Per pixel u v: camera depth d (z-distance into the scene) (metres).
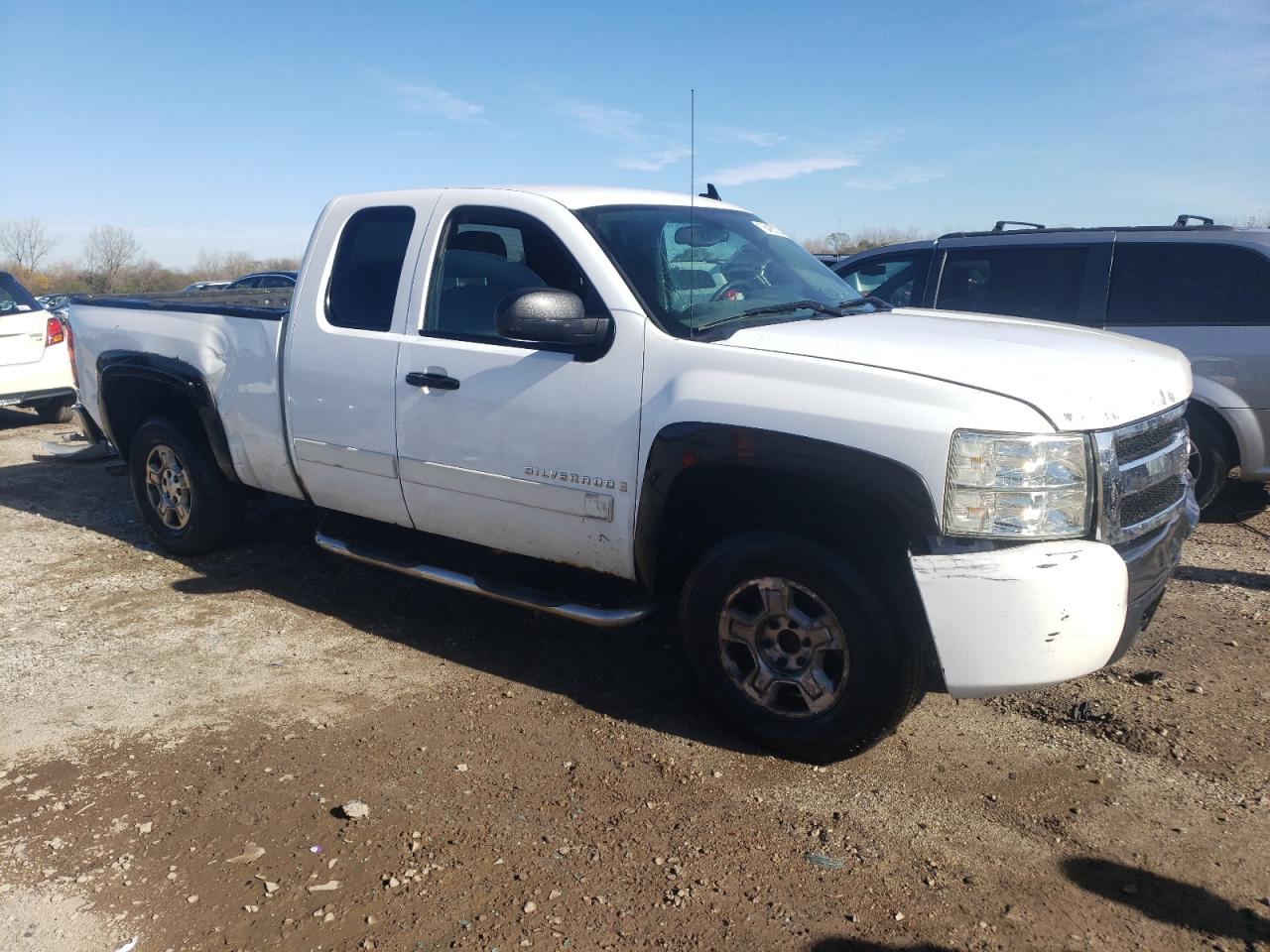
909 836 3.06
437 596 5.19
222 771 3.47
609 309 3.75
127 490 7.55
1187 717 3.79
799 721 3.45
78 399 6.23
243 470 5.16
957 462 3.01
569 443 3.80
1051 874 2.88
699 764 3.50
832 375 3.25
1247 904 2.73
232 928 2.67
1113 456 3.12
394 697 4.04
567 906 2.75
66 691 4.11
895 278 7.52
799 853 2.98
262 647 4.55
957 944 2.59
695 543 3.79
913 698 3.30
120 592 5.27
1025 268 6.93
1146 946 2.58
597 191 4.32
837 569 3.24
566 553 3.96
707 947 2.59
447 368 4.14
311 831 3.10
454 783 3.38
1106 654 3.08
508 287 4.09
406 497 4.42
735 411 3.35
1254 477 6.29
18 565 5.74
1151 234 6.55
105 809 3.24
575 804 3.25
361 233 4.66
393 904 2.76
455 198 4.34
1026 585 2.95
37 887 2.85
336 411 4.56
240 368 5.00
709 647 3.61
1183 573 5.49
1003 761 3.50
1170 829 3.08
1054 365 3.30
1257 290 6.18
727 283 4.10
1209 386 6.25
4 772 3.48
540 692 4.08
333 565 5.66
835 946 2.59
